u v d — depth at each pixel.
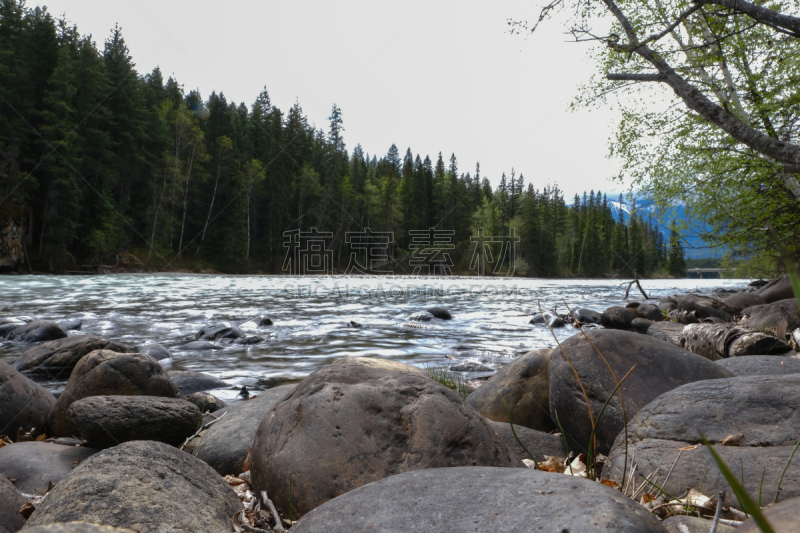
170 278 33.34
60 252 33.72
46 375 5.67
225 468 2.98
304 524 1.61
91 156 37.31
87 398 3.28
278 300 16.14
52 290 18.38
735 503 1.93
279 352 7.50
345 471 2.16
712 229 10.75
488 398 3.86
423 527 1.46
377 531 1.47
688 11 5.69
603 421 2.93
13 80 33.47
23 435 3.60
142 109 42.19
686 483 2.10
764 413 2.27
